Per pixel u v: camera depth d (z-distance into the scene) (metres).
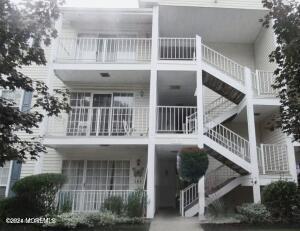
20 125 5.96
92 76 11.77
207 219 8.98
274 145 10.63
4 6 5.21
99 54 12.52
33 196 8.96
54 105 6.37
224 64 13.73
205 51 13.98
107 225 8.23
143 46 12.83
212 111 12.92
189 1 11.91
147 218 9.22
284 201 8.41
